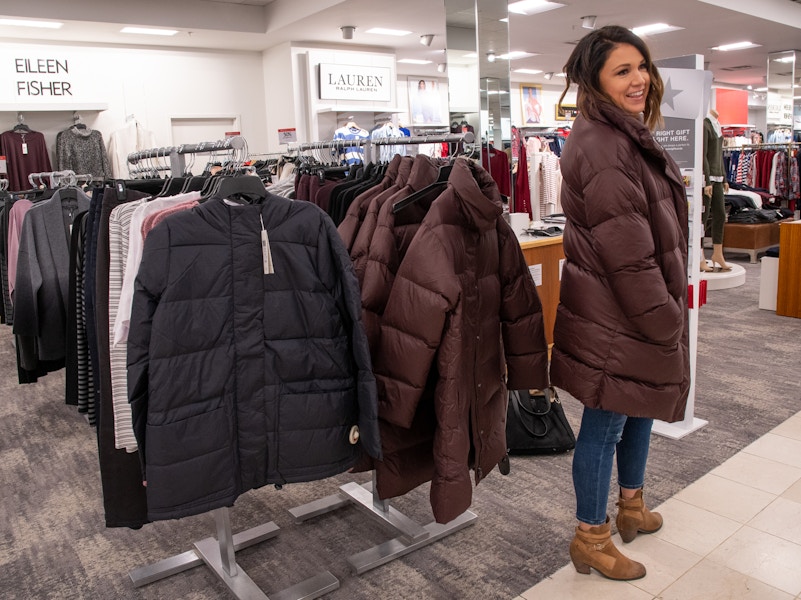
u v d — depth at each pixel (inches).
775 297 229.9
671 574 86.0
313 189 117.8
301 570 91.8
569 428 124.6
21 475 126.6
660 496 106.1
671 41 407.8
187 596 87.4
